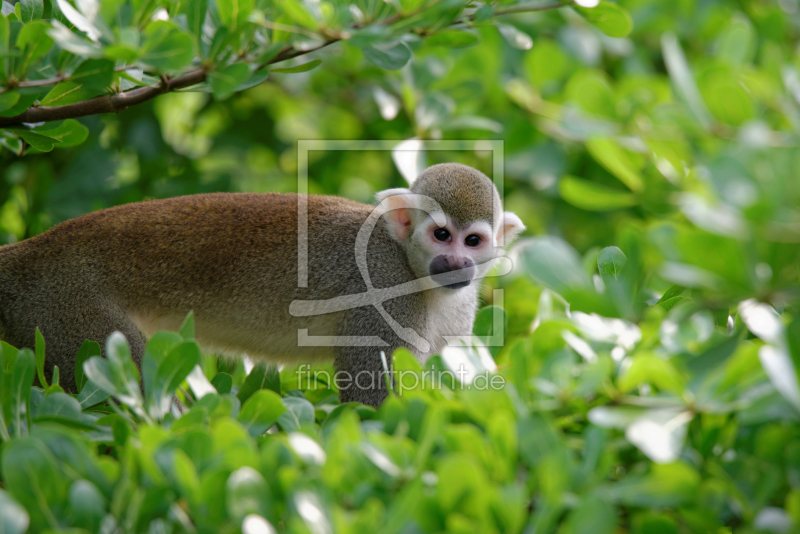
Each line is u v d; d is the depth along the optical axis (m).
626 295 3.98
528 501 3.29
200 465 3.33
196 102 10.61
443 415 3.44
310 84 10.46
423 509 3.00
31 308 6.27
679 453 3.37
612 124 4.45
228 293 6.82
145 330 6.92
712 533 3.19
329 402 6.10
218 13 4.82
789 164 3.04
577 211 10.23
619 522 3.42
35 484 3.02
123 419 3.88
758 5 11.09
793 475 3.08
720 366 3.24
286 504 3.06
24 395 4.01
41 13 5.11
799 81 3.99
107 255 6.54
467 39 5.45
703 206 3.08
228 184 9.59
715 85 3.62
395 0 4.70
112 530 3.10
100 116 8.85
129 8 4.41
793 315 3.49
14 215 9.27
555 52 10.09
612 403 3.50
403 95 9.12
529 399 3.75
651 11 10.33
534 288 7.66
